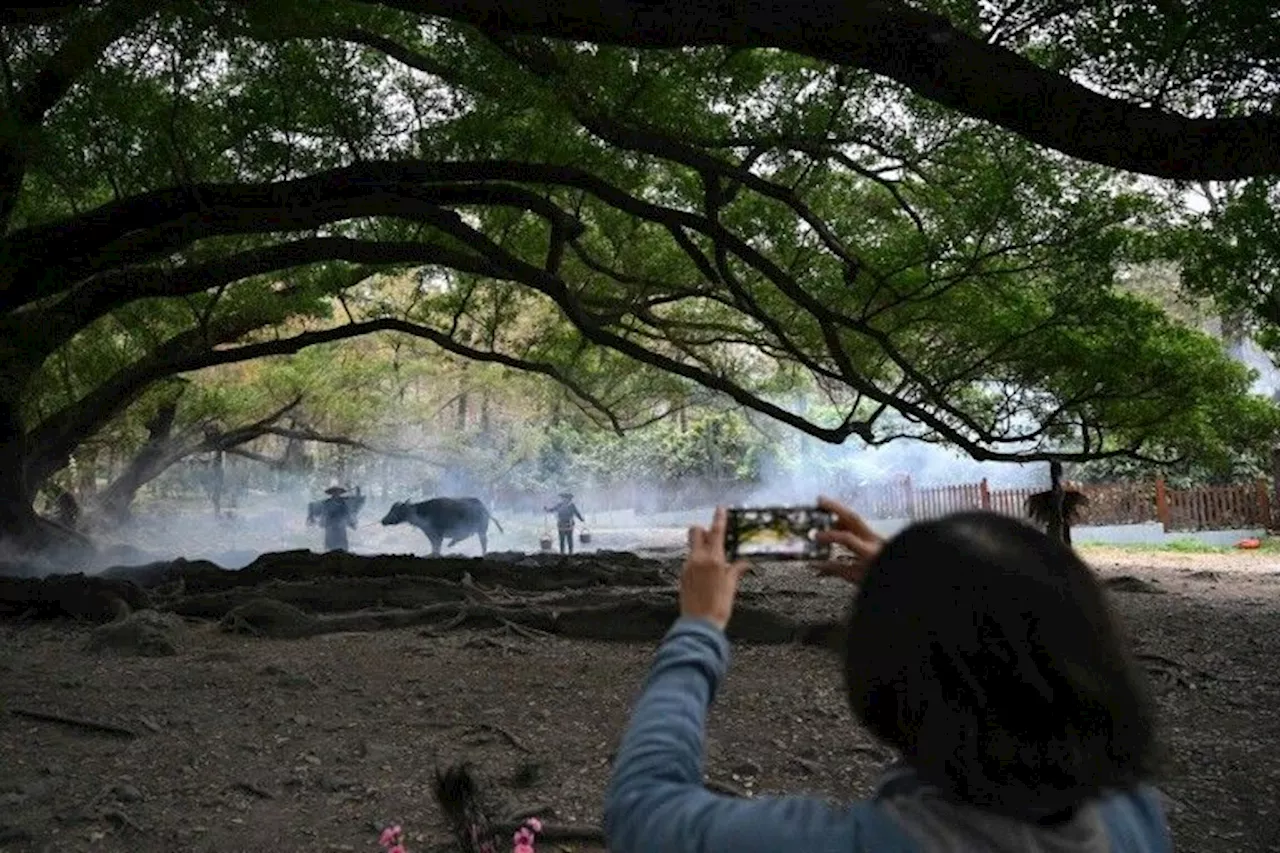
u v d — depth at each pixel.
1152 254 13.69
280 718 8.00
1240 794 6.31
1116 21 8.31
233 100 13.10
